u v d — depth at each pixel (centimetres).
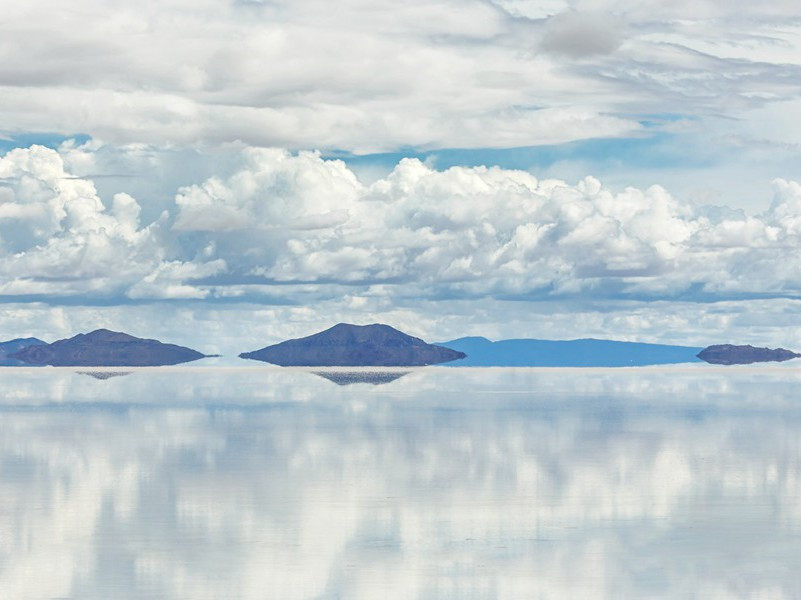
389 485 5128
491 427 8556
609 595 3167
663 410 11069
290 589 3228
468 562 3544
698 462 6025
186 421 9331
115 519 4256
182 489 5006
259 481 5269
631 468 5759
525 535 3956
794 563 3519
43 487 5081
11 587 3238
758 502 4631
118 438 7588
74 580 3316
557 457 6294
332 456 6366
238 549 3725
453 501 4656
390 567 3484
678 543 3812
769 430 8256
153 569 3450
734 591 3203
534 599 3136
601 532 3997
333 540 3869
